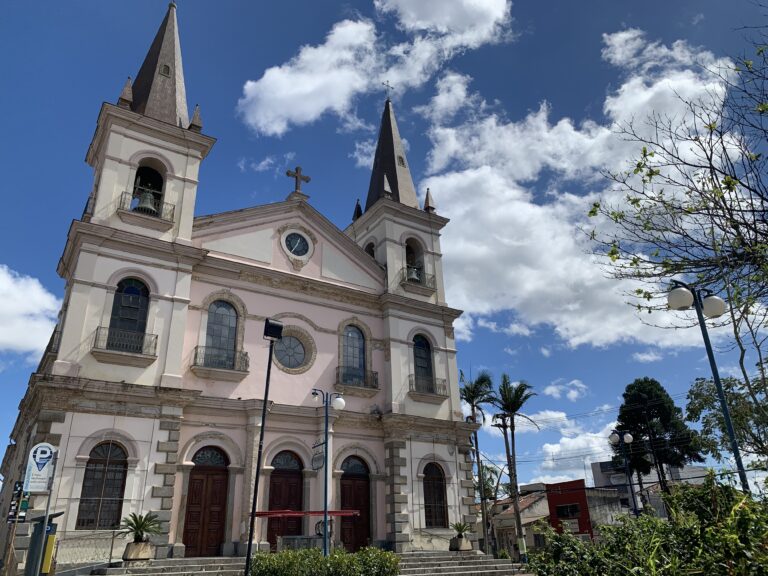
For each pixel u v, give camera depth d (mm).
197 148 24109
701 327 11141
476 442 35406
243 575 16859
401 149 33594
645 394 46531
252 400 21656
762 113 8156
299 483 22453
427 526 24500
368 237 30828
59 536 16766
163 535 18344
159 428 19453
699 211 8633
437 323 28828
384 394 26094
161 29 26719
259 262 24750
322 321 25609
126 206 21672
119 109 22312
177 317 21219
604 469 59000
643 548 6648
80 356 19031
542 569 7695
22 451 20641
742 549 5469
